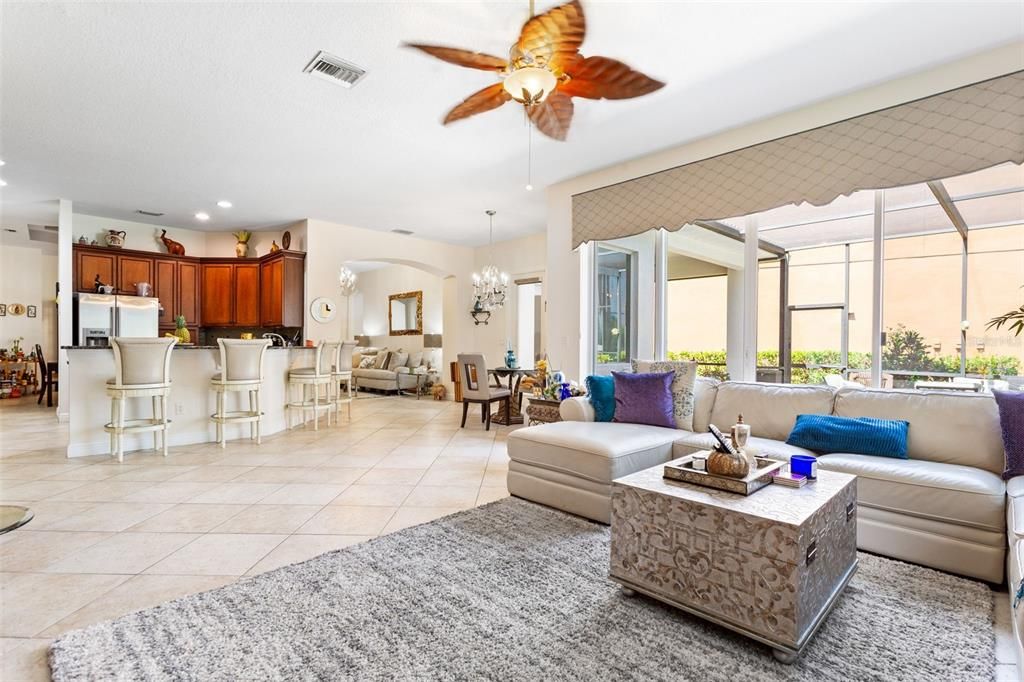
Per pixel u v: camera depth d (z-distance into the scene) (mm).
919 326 3270
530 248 7770
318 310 6645
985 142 2701
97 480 3510
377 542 2447
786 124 3451
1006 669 1522
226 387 4605
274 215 6441
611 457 2674
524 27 2123
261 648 1595
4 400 8008
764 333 3896
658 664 1545
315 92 3174
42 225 6996
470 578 2086
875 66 2857
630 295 4895
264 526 2674
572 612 1838
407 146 4055
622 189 4438
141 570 2154
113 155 4281
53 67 2879
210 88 3125
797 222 3754
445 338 8766
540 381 4703
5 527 1645
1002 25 2471
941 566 2139
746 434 2100
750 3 2326
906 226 3303
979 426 2465
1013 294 2988
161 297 6867
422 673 1485
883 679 1480
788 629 1549
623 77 2477
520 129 3713
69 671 1467
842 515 1898
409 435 5324
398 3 2338
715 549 1723
